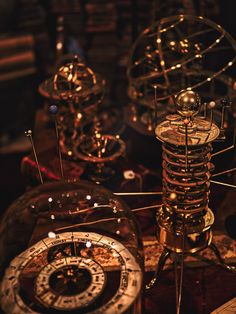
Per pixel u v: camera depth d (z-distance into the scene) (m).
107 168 0.90
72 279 0.61
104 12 1.56
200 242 0.67
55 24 1.59
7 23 1.61
